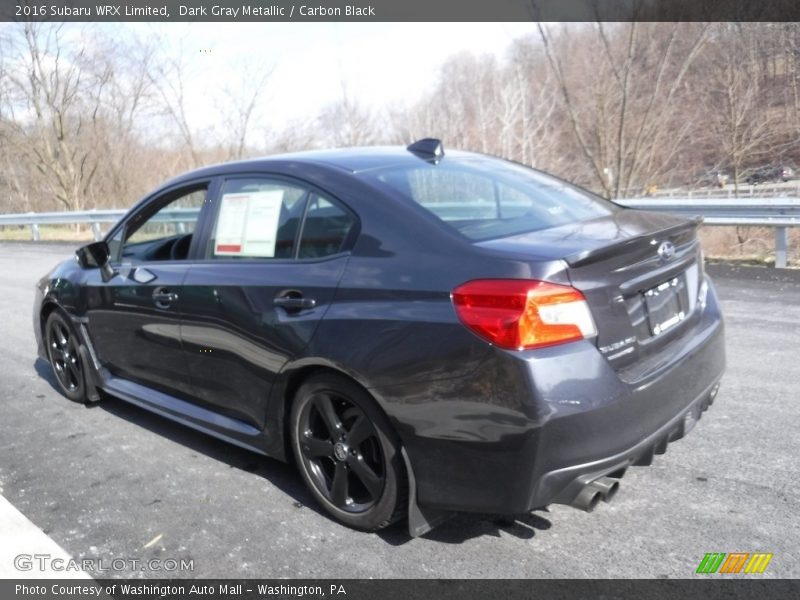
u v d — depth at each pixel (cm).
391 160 324
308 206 305
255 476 340
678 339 282
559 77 1638
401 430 251
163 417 409
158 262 376
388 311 254
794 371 433
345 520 284
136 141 2608
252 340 305
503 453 229
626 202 912
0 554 280
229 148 2011
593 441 229
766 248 982
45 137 2575
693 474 308
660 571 242
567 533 270
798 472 303
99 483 342
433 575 249
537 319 227
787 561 242
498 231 270
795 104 1564
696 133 1667
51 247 1625
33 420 439
